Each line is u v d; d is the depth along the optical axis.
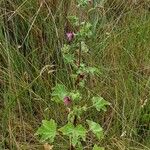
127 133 0.87
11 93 0.88
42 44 0.98
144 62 0.99
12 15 0.97
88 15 1.01
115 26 1.05
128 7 1.11
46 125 0.73
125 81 0.95
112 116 0.89
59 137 0.85
